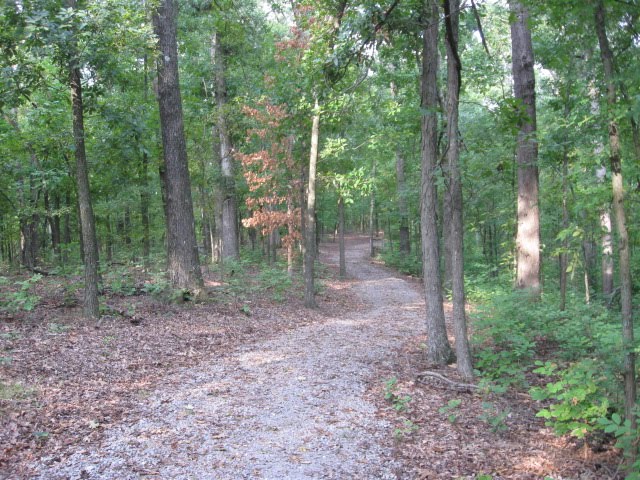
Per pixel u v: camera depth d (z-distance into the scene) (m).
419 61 9.52
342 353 9.38
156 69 12.21
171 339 9.61
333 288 20.39
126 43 9.09
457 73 7.46
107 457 4.84
